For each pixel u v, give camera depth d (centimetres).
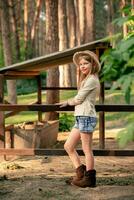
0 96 822
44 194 590
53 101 1367
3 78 830
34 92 3156
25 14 4119
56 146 1056
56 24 1399
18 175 710
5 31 2022
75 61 595
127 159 851
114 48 182
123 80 173
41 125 998
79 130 598
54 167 771
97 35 5906
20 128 957
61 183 648
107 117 1414
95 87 586
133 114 177
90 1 2245
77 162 618
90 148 607
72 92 2561
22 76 1059
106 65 180
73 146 612
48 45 1402
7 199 570
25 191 608
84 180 614
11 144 925
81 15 2809
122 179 673
